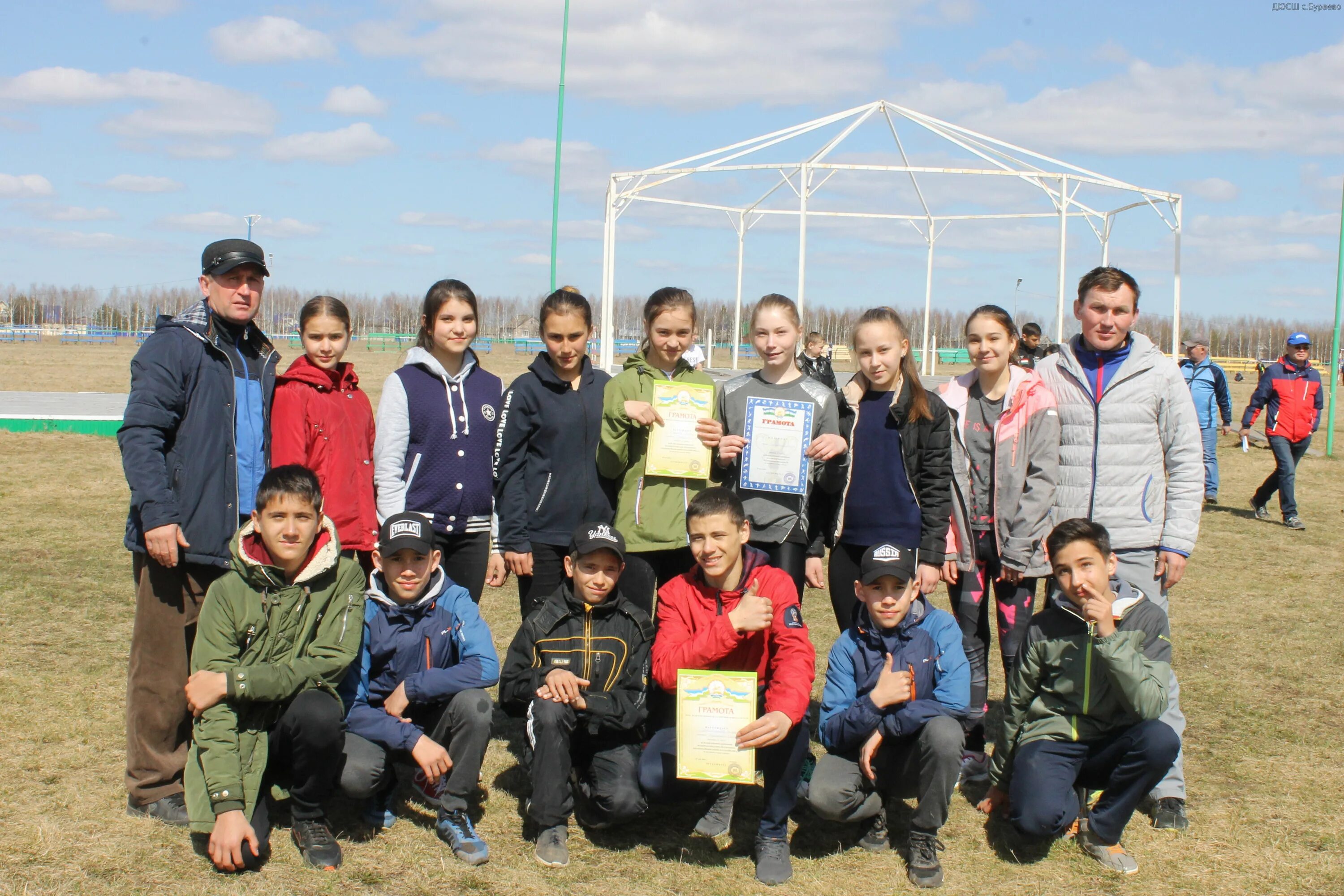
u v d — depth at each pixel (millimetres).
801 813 4445
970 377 5062
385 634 4215
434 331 4742
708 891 3719
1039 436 4672
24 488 11398
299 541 3840
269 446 4344
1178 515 4516
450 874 3758
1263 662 6531
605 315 19156
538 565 4805
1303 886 3803
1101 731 4035
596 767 4059
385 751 3992
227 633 3828
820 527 4926
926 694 4082
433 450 4656
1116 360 4668
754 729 3789
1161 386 4547
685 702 3879
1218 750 5094
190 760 3807
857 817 3982
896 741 3969
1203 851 4078
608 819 4066
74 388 26531
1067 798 3977
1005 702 4297
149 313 114750
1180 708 5691
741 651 4223
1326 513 12383
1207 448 13023
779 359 4773
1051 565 4125
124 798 4227
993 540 4812
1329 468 16500
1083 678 3998
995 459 4777
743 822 4340
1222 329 95000
